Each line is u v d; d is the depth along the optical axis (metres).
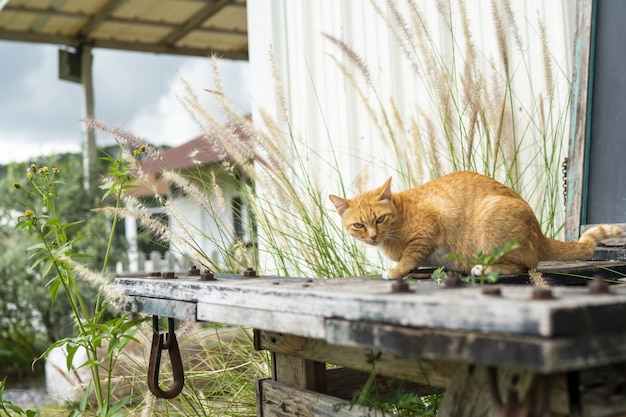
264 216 3.30
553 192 2.97
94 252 9.23
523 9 3.29
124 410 3.11
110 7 8.70
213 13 8.92
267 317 1.65
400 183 3.85
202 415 2.89
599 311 1.10
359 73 4.19
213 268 3.13
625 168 2.46
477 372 1.45
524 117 3.32
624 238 2.42
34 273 9.01
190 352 3.57
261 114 3.61
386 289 1.54
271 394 2.28
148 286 2.27
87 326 2.53
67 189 9.57
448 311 1.19
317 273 3.12
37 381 8.02
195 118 3.24
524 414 1.22
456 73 3.67
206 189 3.33
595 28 2.62
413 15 3.36
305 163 4.39
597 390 1.32
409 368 1.77
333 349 2.04
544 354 1.04
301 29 4.50
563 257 2.16
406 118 3.92
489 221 2.01
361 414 1.87
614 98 2.53
